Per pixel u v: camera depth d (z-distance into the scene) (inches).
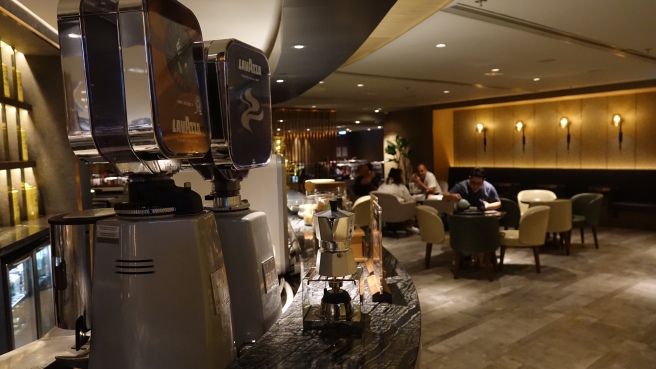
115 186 228.5
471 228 217.0
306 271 61.5
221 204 50.9
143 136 33.2
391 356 40.6
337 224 45.9
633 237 325.1
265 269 51.4
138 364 35.8
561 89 403.9
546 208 230.1
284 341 44.0
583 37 213.0
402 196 328.5
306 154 537.0
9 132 126.3
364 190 376.2
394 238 329.7
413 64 266.8
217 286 39.1
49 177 136.7
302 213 130.0
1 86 118.3
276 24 118.3
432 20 179.0
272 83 246.4
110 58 33.2
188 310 36.4
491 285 216.2
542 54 247.8
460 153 526.3
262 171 68.2
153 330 35.8
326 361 39.8
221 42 43.9
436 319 174.7
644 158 385.7
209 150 43.8
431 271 242.5
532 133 459.2
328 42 148.2
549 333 159.6
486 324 168.9
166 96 34.8
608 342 151.7
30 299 110.3
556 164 442.9
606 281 218.8
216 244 40.1
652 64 285.0
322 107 517.3
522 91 412.5
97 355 36.8
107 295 36.3
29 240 105.4
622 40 221.0
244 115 46.7
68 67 33.8
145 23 32.4
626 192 385.4
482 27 189.9
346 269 46.7
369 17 118.9
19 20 100.0
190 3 97.5
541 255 273.4
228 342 40.9
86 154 34.8
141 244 35.5
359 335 45.3
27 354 46.8
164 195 38.3
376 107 521.0
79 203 139.9
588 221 290.0
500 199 299.0
